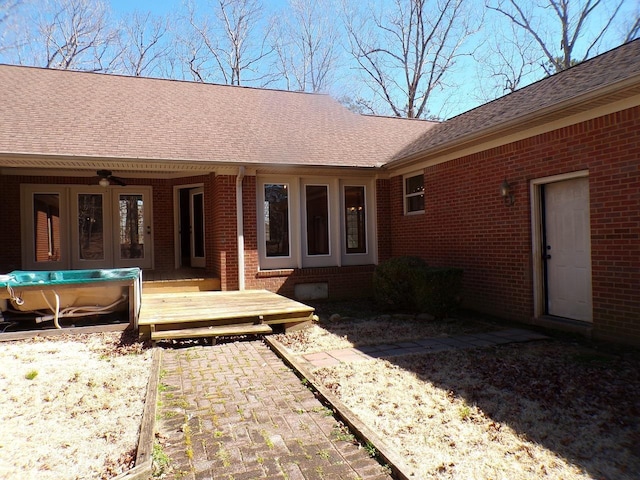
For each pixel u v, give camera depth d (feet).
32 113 30.81
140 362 17.06
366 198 35.86
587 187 20.75
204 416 12.00
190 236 38.42
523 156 23.36
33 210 34.58
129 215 37.45
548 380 14.58
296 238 33.47
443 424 11.41
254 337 21.47
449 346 19.30
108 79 40.04
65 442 10.60
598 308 19.57
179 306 23.94
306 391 13.89
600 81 19.70
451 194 28.86
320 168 32.14
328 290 33.86
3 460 9.78
